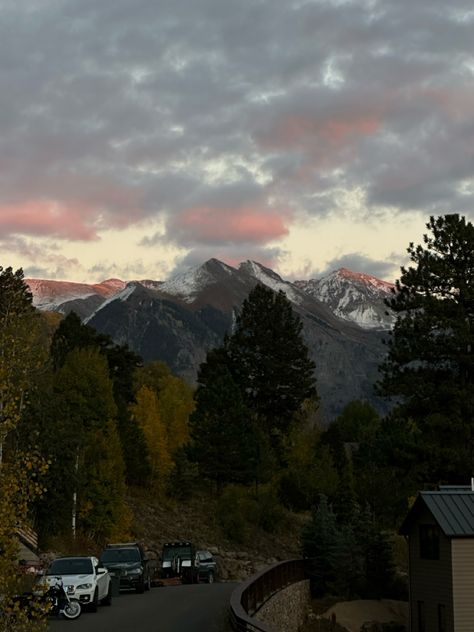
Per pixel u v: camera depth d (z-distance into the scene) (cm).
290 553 8450
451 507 4006
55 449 5394
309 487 9600
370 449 9138
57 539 5997
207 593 3988
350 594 4953
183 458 9219
